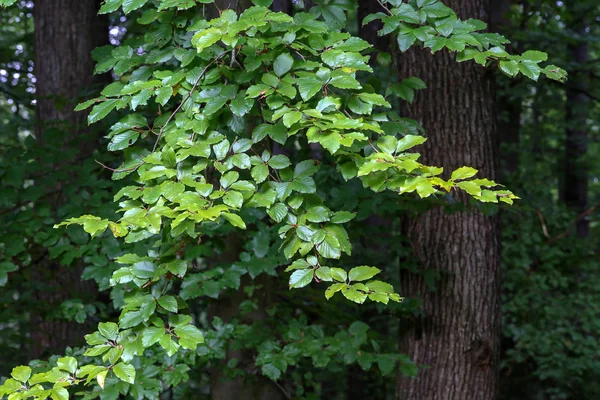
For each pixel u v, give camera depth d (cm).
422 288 477
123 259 247
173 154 230
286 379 569
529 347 837
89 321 568
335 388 1002
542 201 945
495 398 480
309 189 233
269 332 454
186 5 241
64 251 427
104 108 247
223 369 471
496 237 477
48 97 518
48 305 473
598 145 1345
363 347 437
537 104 1028
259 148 275
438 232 470
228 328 422
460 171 209
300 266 232
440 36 266
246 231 458
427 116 460
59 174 437
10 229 414
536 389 991
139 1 244
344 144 201
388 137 222
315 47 241
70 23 612
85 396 333
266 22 222
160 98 238
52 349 561
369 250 585
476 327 470
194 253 379
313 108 234
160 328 234
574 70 842
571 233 985
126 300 247
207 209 211
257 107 264
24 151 460
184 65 250
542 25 880
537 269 894
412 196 426
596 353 820
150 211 216
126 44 328
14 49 806
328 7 280
